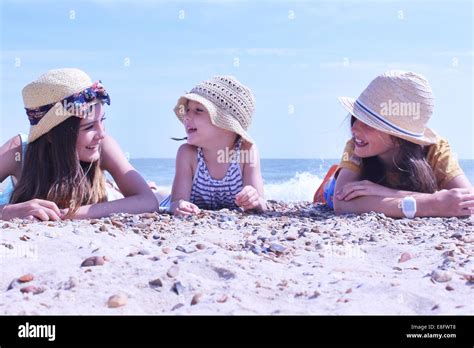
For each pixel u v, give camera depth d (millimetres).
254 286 2656
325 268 3051
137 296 2520
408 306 2463
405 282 2756
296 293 2580
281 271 2941
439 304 2459
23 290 2564
